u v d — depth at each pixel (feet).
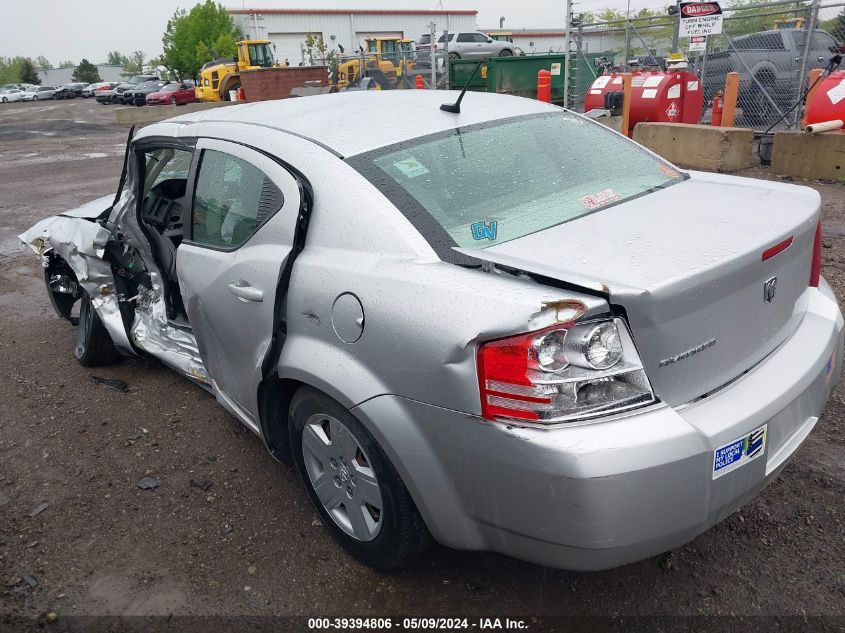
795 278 8.06
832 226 22.33
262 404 9.45
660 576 8.32
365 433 7.68
